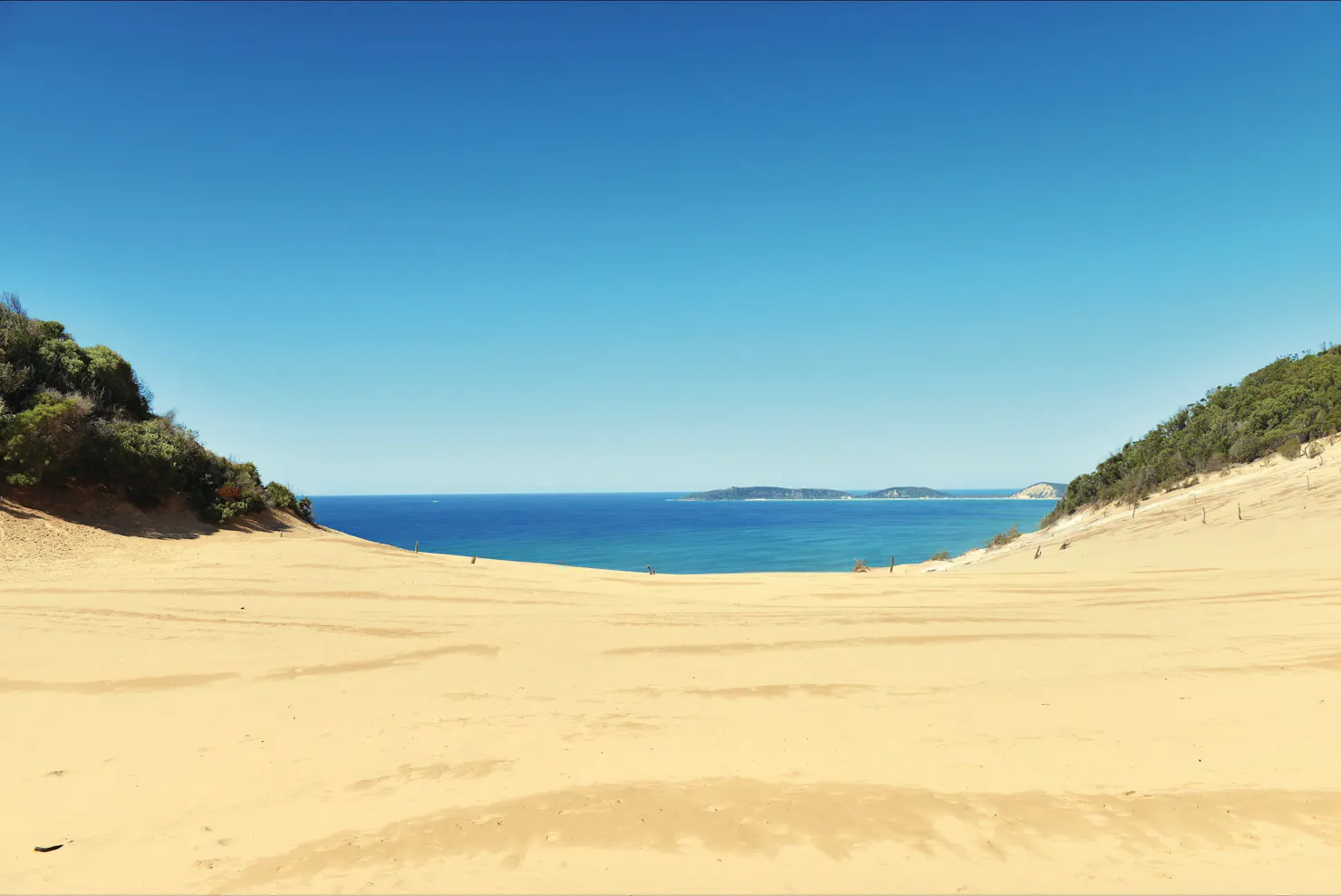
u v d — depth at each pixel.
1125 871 4.97
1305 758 6.75
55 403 28.30
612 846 5.56
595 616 16.31
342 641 13.28
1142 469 52.72
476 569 27.05
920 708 9.02
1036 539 51.34
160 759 7.62
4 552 21.44
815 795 6.35
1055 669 10.90
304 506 44.69
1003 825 5.71
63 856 5.61
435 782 6.92
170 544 27.12
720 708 9.20
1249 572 22.58
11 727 8.60
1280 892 4.61
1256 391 53.53
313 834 5.88
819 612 16.95
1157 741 7.41
